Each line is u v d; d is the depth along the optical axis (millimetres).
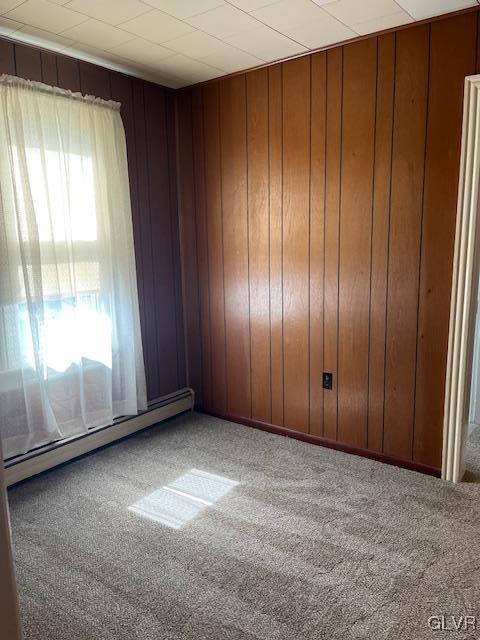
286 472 2760
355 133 2691
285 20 2326
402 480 2641
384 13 2281
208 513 2359
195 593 1828
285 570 1944
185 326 3713
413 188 2549
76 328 2789
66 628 1675
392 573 1915
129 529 2238
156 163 3334
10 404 2525
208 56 2785
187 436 3285
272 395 3309
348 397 2955
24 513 2375
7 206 2436
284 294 3129
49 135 2613
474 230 2387
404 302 2664
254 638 1618
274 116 2979
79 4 2102
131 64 2889
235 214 3271
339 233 2836
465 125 2322
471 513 2312
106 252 2934
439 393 2619
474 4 2203
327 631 1644
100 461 2918
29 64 2559
